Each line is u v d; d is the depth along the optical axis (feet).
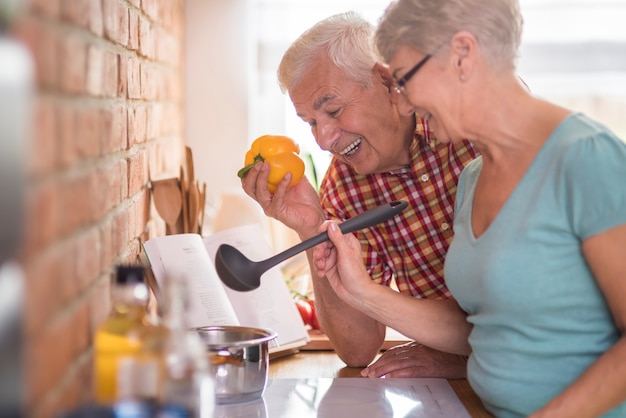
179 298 2.91
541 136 4.12
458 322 5.25
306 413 4.56
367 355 6.01
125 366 3.04
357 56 5.58
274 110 10.75
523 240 4.07
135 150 5.60
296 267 9.11
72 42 3.36
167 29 8.20
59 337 3.03
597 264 3.90
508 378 4.31
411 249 6.41
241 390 4.69
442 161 6.11
